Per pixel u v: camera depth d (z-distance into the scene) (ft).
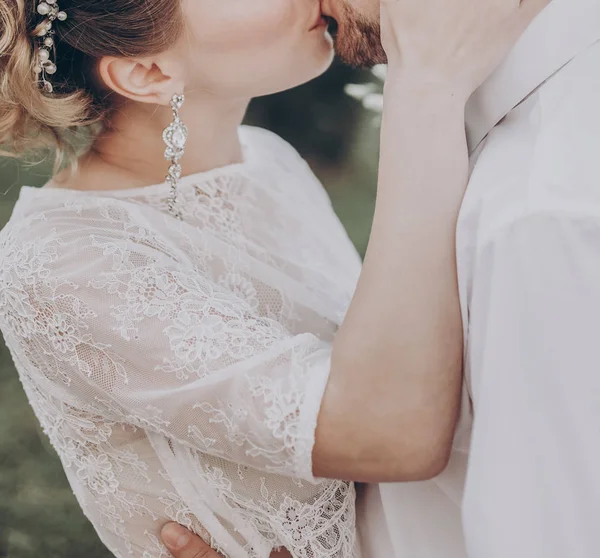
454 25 3.58
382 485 4.04
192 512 4.10
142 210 4.35
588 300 2.93
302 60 4.40
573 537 2.99
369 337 3.34
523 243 3.00
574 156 3.08
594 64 3.31
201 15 4.13
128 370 3.74
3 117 4.40
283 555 4.22
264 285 4.60
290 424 3.42
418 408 3.31
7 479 9.14
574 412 2.96
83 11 4.16
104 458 4.20
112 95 4.50
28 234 4.10
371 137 12.01
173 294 3.80
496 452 3.04
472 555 3.10
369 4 4.11
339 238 5.75
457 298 3.35
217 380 3.56
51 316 3.84
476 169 3.47
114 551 4.45
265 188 5.05
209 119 4.66
